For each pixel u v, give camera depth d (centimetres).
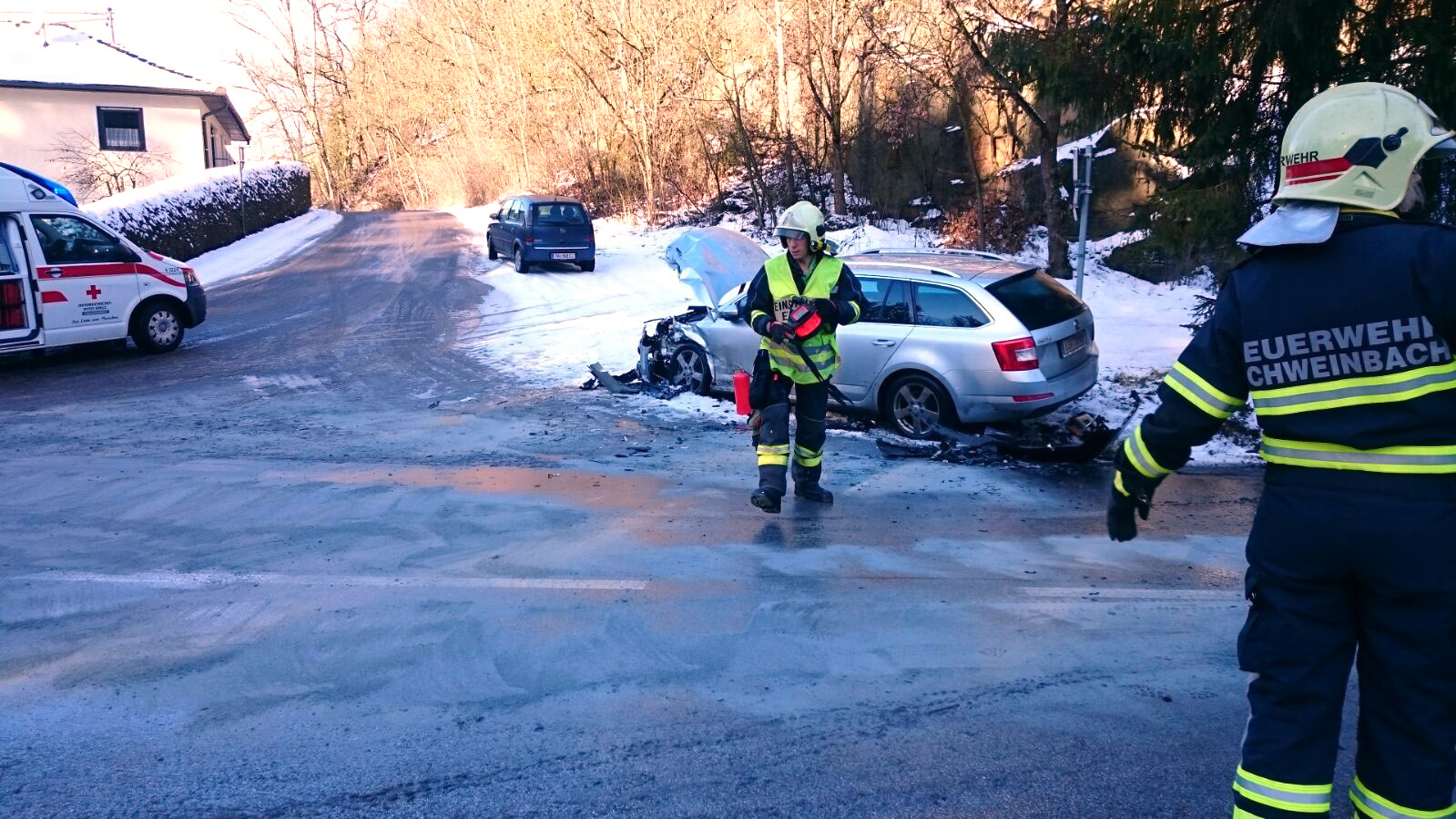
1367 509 217
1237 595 501
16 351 1215
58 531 621
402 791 333
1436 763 223
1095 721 372
